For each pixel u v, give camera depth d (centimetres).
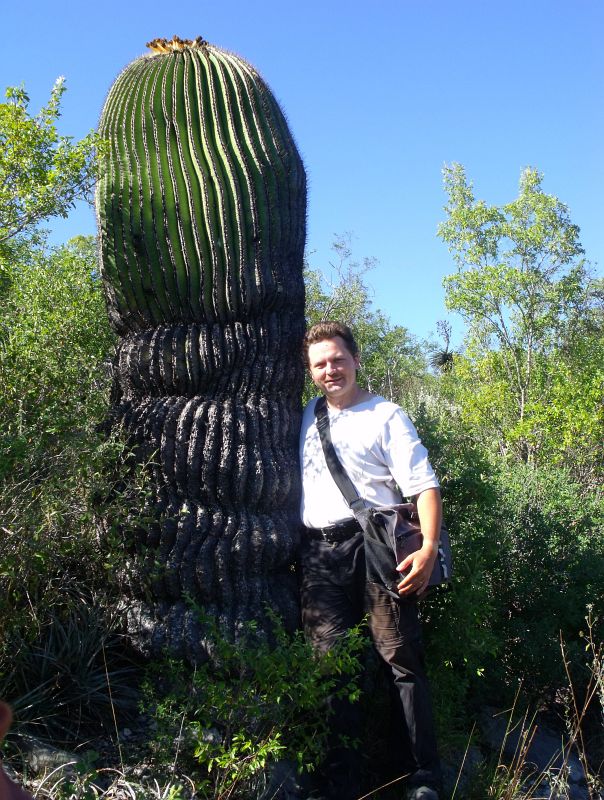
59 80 470
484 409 1447
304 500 348
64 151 444
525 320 1597
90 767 256
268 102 389
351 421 339
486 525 443
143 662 354
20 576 318
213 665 334
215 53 394
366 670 359
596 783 369
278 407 373
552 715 449
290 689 293
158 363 370
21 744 290
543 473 636
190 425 360
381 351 2009
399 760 327
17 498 313
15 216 468
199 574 345
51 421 341
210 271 368
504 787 342
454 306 1612
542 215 1598
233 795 290
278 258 380
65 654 332
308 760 311
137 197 372
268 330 376
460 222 1617
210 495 355
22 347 408
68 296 680
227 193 368
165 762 289
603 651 435
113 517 349
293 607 355
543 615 466
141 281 374
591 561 487
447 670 377
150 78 383
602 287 1802
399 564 316
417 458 328
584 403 1123
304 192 403
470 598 377
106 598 359
